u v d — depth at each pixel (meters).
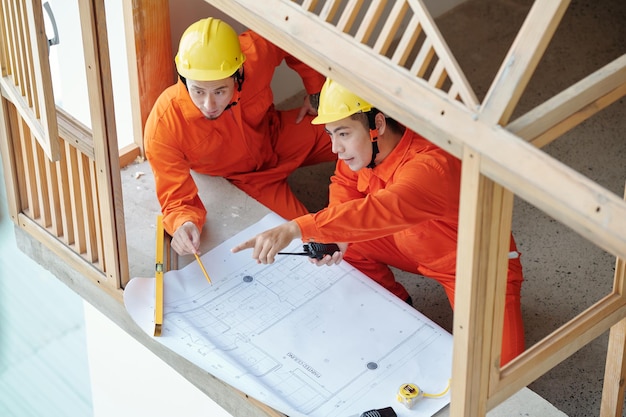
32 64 2.65
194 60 2.90
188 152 3.18
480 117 1.72
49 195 3.09
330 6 1.89
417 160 2.64
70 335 6.64
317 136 3.53
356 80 1.86
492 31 4.51
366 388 2.54
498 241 1.87
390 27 1.84
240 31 3.82
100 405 4.95
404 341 2.68
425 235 2.87
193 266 2.92
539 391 3.05
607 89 1.89
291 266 2.93
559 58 4.33
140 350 4.41
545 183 1.64
